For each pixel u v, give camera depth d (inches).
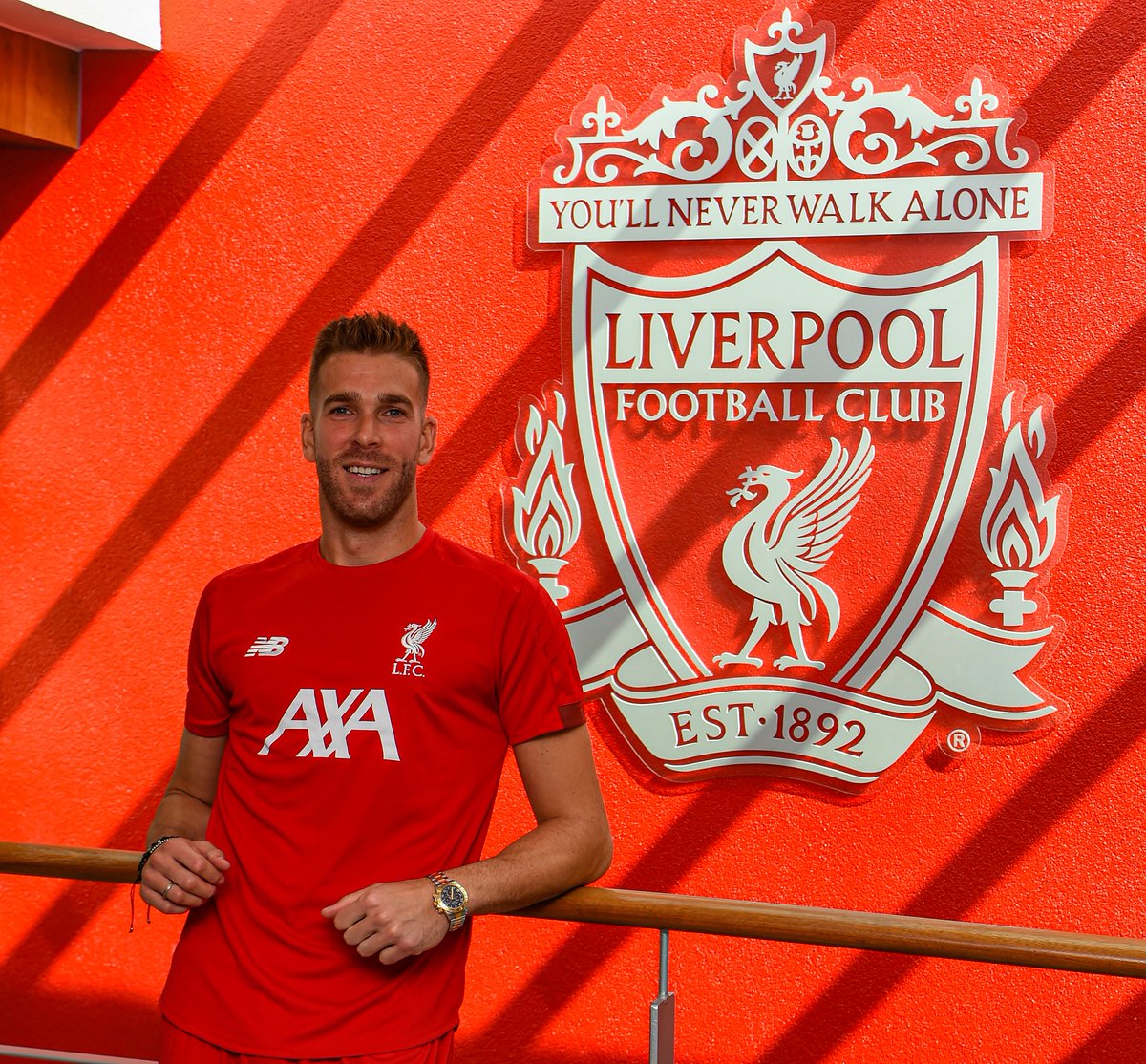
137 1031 136.8
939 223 121.0
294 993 55.3
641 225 126.7
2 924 139.3
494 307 130.6
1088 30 118.4
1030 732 120.1
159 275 136.8
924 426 122.1
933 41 121.3
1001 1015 120.9
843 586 123.6
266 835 57.7
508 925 130.0
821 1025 124.3
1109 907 119.0
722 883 126.0
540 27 129.0
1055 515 119.4
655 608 127.0
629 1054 127.9
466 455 131.2
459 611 58.9
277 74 134.3
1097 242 118.7
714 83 125.4
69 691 138.7
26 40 130.5
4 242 139.4
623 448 127.7
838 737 123.6
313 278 134.0
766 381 124.7
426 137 131.6
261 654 59.6
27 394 139.3
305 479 134.9
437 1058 56.8
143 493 137.4
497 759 59.9
